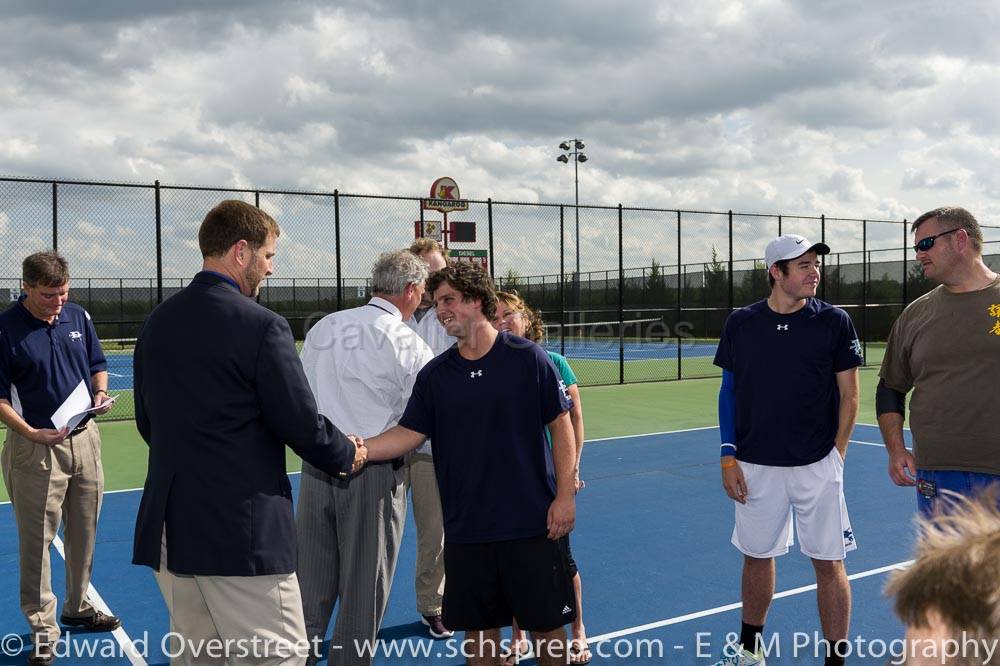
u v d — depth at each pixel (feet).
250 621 8.00
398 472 11.03
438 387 9.61
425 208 48.11
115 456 30.40
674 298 102.63
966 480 10.20
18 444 12.25
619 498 23.12
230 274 8.50
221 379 7.88
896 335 11.40
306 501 10.93
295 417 8.09
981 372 10.03
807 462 11.41
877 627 13.46
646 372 65.36
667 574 16.46
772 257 11.55
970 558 2.22
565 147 116.57
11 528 20.29
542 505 9.48
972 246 10.20
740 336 11.91
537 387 9.39
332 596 10.99
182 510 7.90
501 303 12.26
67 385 12.87
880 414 11.78
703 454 29.84
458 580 9.66
